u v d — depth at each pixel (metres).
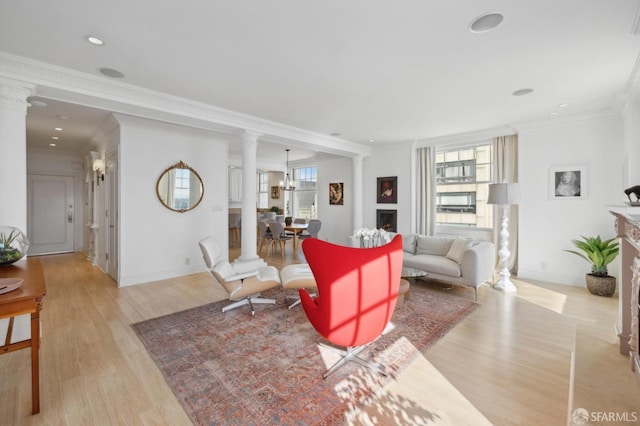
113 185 4.75
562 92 3.44
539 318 3.21
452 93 3.48
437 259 4.31
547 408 1.82
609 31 2.20
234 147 7.19
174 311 3.43
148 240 4.67
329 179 8.07
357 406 1.85
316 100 3.75
